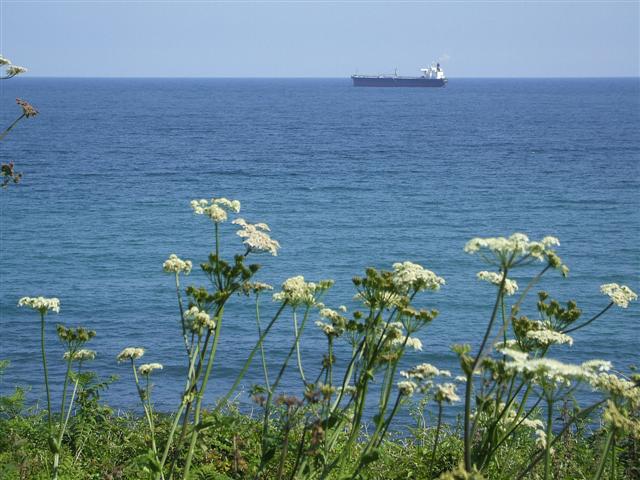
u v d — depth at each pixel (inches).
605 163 5876.0
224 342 1665.8
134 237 2992.1
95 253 2714.1
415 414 492.1
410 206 3875.5
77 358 334.6
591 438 390.3
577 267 2532.0
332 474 322.7
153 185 4608.8
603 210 3747.5
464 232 3201.3
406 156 6397.6
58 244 2859.3
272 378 1417.3
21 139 7613.2
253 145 7342.5
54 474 317.1
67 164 5585.6
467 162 5959.6
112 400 1262.3
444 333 1775.3
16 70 376.8
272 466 355.9
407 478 354.6
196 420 281.3
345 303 2057.1
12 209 3624.5
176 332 1819.6
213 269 293.0
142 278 2363.4
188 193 4261.8
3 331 1791.3
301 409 320.2
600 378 239.8
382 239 3038.9
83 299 2114.9
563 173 5270.7
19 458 378.9
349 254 2765.7
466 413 221.1
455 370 1507.1
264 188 4537.4
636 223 3398.1
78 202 3873.0
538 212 3708.2
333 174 5231.3
